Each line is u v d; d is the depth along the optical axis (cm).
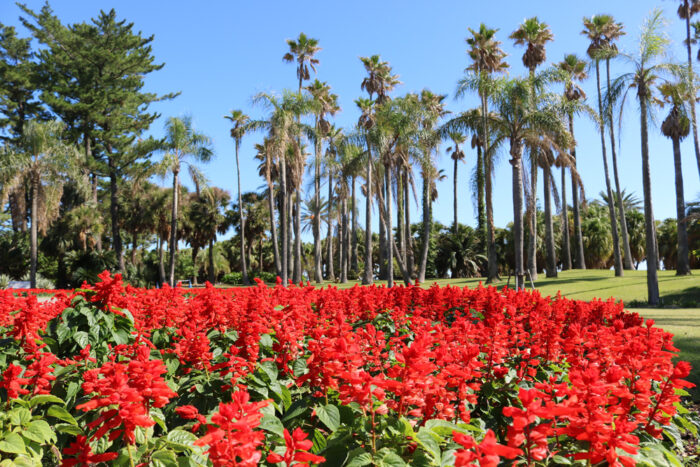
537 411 199
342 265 3806
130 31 4562
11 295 546
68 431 321
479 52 3091
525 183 1678
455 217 4762
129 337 488
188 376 382
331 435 277
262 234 5372
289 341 383
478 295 726
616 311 656
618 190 2870
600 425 221
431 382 275
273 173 3984
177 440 277
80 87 4353
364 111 3831
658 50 1686
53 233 3731
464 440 194
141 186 4153
